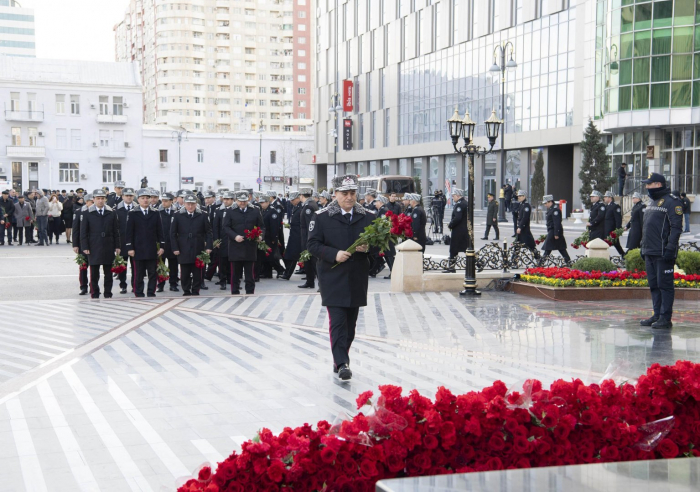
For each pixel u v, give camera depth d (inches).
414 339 392.2
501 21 2059.5
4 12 6614.2
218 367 327.6
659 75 1537.9
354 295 302.2
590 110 1766.7
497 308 507.2
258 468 139.6
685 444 166.2
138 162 2938.0
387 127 2667.3
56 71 2817.4
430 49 2389.3
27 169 2755.9
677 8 1503.4
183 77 5226.4
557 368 319.3
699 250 649.6
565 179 1977.1
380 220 287.3
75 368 327.6
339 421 154.5
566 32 1833.2
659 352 353.1
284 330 422.6
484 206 2204.7
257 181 3051.2
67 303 539.8
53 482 195.9
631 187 1637.6
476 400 157.6
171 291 632.4
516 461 152.1
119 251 581.0
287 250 693.9
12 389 291.9
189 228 584.4
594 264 594.6
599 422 156.5
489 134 581.9
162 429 239.6
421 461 148.6
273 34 5497.1
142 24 5669.3
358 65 2837.1
